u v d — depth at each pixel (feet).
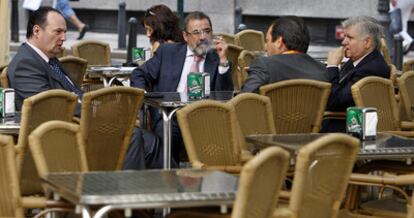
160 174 23.75
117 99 32.27
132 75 40.86
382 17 85.46
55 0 108.88
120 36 101.19
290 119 34.63
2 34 53.98
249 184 20.85
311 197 23.75
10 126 31.01
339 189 24.71
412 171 31.91
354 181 28.25
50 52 36.47
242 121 31.07
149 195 20.97
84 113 31.48
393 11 94.48
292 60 36.11
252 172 20.84
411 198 28.12
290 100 34.58
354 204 30.04
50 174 23.43
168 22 46.19
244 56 50.72
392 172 32.17
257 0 114.32
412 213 25.66
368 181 28.07
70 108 31.17
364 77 37.32
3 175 24.04
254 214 21.81
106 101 32.01
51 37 36.27
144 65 40.93
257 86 35.53
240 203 20.90
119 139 32.81
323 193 24.14
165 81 40.52
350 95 37.17
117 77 52.39
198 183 22.50
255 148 30.32
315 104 34.78
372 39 38.06
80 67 49.42
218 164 29.25
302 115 34.71
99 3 120.78
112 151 32.73
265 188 21.95
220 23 115.96
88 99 31.42
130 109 32.73
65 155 25.27
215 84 40.37
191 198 21.11
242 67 50.06
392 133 34.55
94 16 122.31
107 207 20.56
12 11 104.58
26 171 28.84
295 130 34.76
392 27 94.38
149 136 36.88
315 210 24.06
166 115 35.96
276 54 36.47
